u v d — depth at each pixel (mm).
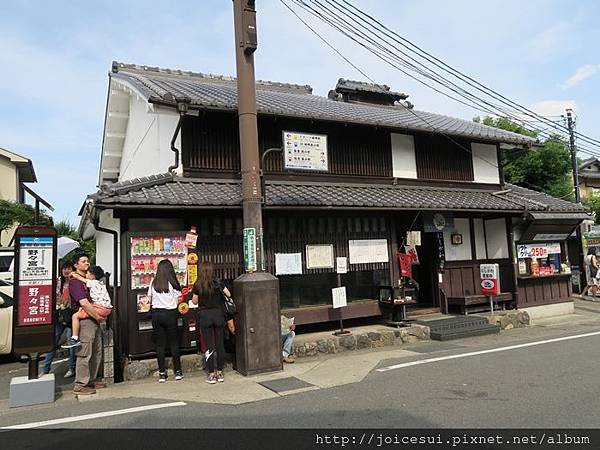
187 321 7594
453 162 12531
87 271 6531
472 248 12266
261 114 9117
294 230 9125
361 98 15703
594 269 16719
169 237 7539
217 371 6613
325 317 9336
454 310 11648
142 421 4926
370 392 5789
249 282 6992
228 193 8359
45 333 5953
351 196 9602
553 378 6145
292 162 9820
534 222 12086
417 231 10586
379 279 10219
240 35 7320
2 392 6918
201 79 13828
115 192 7410
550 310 12852
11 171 20547
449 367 6969
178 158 8969
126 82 10922
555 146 19375
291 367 7398
